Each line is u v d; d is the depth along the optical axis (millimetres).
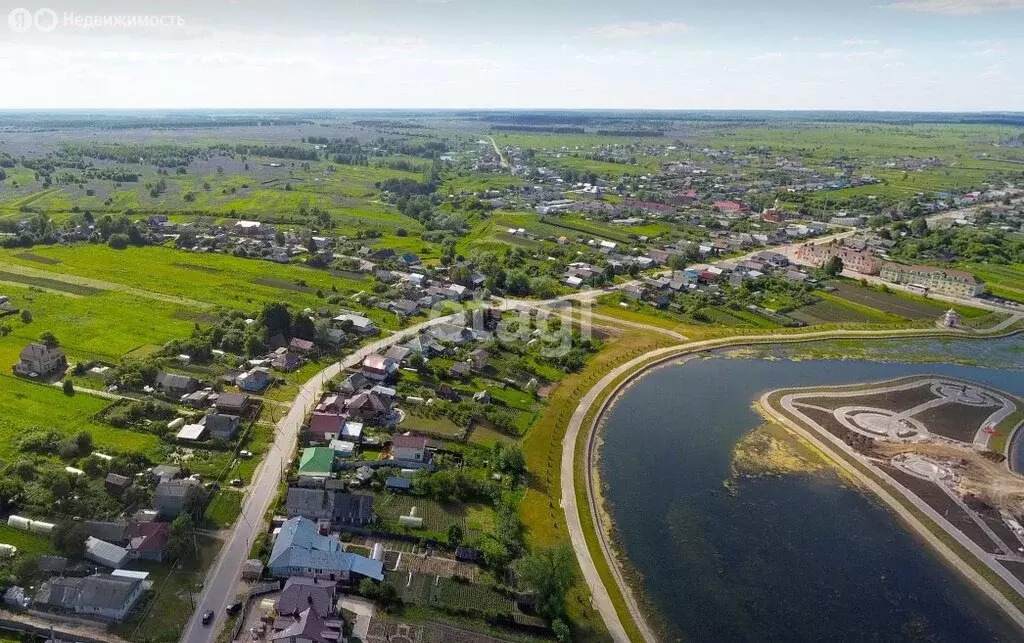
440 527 118500
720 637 101625
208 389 158250
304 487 124500
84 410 145500
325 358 183750
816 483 141000
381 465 134250
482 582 106812
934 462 149125
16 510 111625
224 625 93188
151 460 128250
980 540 123938
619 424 163250
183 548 104875
